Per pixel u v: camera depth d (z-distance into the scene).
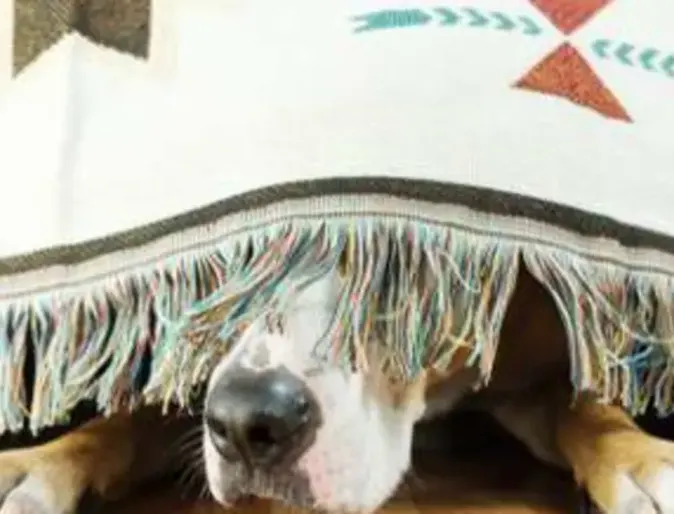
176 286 0.54
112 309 0.55
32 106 0.57
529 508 0.60
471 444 0.68
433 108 0.53
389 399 0.54
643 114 0.54
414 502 0.60
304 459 0.51
